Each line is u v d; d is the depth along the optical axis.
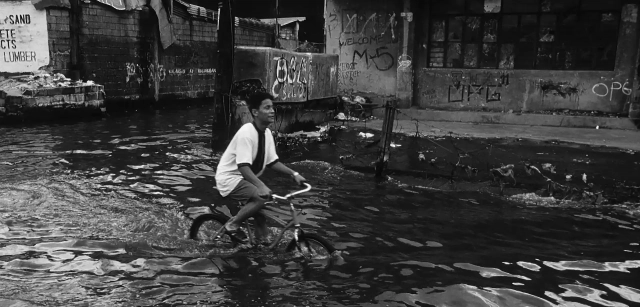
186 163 8.49
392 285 4.04
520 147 9.92
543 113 12.94
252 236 4.79
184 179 7.41
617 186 7.04
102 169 7.93
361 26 14.52
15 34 13.98
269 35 23.28
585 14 12.45
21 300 3.69
